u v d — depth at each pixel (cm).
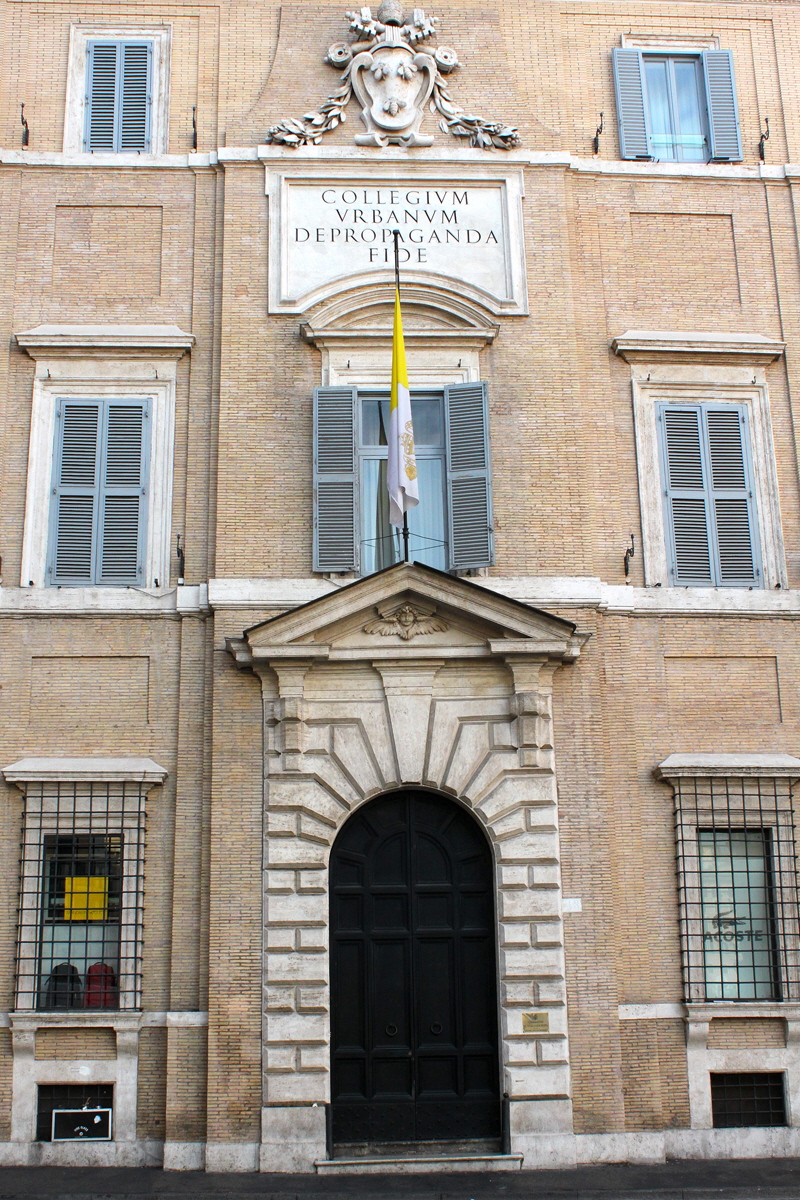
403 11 1728
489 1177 1319
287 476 1551
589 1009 1412
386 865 1466
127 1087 1404
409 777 1452
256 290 1609
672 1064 1436
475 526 1534
